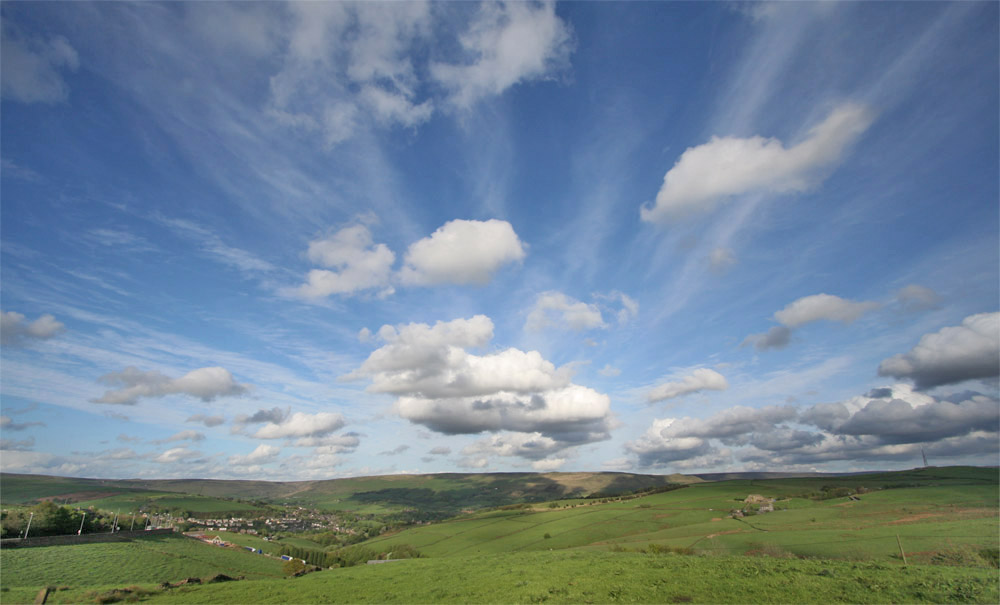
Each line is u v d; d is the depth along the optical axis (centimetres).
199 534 15188
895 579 3297
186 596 4297
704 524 14100
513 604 3347
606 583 3628
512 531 17012
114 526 12850
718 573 3684
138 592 4472
